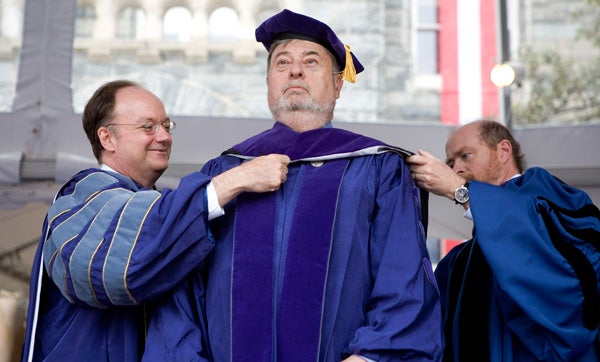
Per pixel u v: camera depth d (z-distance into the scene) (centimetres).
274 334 361
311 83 414
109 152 426
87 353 382
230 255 382
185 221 370
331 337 361
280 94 414
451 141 501
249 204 389
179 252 369
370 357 347
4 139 577
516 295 395
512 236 404
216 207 377
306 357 355
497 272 398
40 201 573
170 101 784
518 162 496
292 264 371
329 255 372
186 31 790
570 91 791
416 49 855
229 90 790
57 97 588
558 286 395
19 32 663
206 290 388
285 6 820
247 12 802
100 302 377
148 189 434
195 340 369
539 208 416
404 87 848
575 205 443
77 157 574
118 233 373
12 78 654
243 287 371
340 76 434
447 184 421
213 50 794
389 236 377
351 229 379
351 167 397
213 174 410
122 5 779
